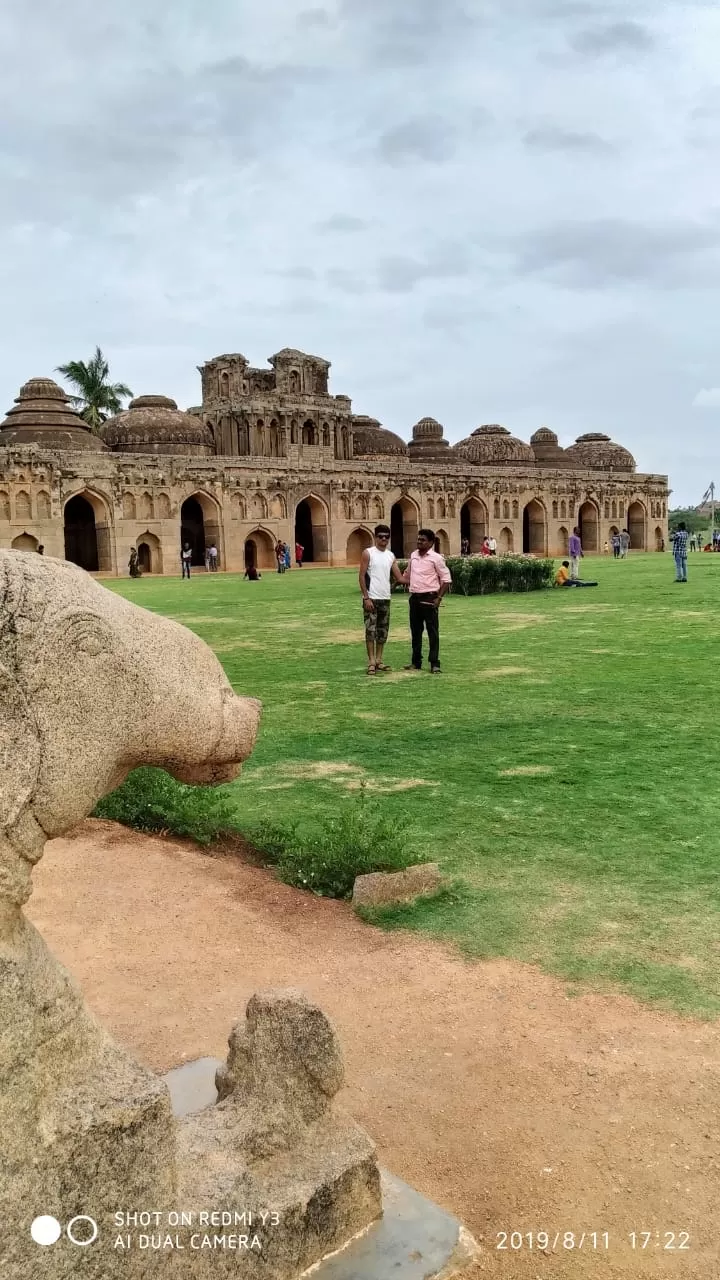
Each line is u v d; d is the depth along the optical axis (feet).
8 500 121.29
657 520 201.77
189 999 12.44
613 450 211.41
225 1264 7.09
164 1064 10.84
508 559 84.48
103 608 6.61
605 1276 7.84
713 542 177.37
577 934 13.91
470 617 61.67
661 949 13.34
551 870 16.35
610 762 23.25
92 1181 6.26
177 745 7.05
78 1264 6.15
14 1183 5.91
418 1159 9.26
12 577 6.22
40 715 6.12
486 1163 9.19
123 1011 12.15
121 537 131.13
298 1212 7.57
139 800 20.36
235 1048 8.34
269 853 17.95
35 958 6.36
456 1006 12.04
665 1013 11.69
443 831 18.52
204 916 14.99
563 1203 8.64
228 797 20.43
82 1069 6.48
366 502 156.56
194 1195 7.09
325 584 100.58
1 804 5.98
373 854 16.11
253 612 67.51
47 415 139.85
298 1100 8.04
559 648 45.03
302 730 28.14
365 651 45.78
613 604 68.59
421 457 193.16
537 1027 11.48
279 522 147.02
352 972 13.03
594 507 188.14
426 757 24.53
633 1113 9.84
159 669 6.88
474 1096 10.21
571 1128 9.65
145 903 15.61
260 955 13.61
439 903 15.21
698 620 55.57
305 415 159.33
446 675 37.83
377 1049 11.13
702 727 26.84
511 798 20.57
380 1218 8.27
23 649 6.07
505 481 171.73
